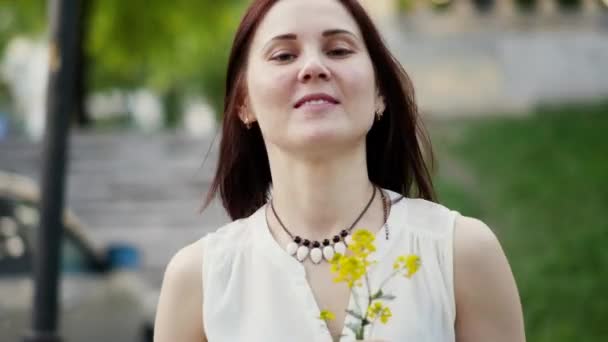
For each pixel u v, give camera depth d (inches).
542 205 383.9
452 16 705.0
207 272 85.2
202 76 1088.2
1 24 846.5
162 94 1174.3
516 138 523.2
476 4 711.1
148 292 255.9
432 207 86.0
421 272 81.1
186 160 577.9
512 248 332.2
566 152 475.5
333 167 84.0
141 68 956.0
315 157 82.9
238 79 90.4
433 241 82.1
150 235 476.4
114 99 1151.6
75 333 222.1
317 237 84.8
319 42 83.0
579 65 704.4
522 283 280.5
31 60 962.7
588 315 253.6
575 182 409.1
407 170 95.7
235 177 99.2
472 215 384.5
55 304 174.4
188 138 608.1
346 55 83.5
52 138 174.1
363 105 82.6
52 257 173.9
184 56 864.3
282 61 83.5
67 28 173.9
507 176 443.5
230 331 83.1
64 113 174.4
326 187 84.4
